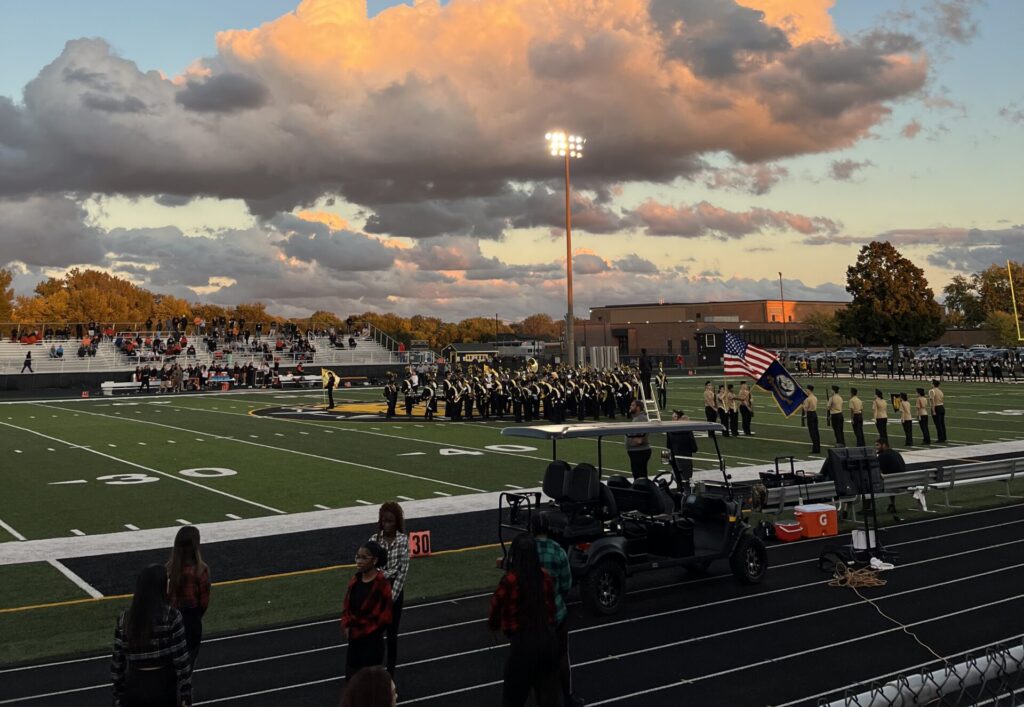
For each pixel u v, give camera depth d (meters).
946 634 9.41
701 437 29.12
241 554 13.78
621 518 11.37
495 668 8.61
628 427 11.38
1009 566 12.46
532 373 39.41
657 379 41.66
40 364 63.38
